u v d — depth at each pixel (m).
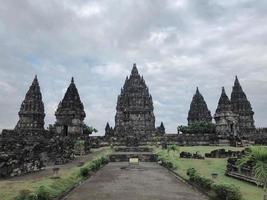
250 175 27.88
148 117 92.06
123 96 109.50
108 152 63.22
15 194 21.11
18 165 32.06
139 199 21.53
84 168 32.81
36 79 78.94
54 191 22.28
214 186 21.55
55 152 45.84
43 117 77.94
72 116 71.50
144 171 39.59
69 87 74.50
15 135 50.84
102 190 25.27
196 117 111.19
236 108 96.94
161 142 79.31
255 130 91.69
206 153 53.62
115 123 112.56
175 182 29.73
